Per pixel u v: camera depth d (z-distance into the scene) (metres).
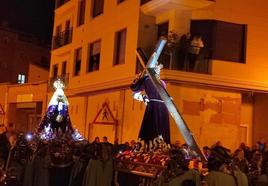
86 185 11.59
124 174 11.34
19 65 51.56
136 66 23.14
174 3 21.22
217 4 22.12
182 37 21.00
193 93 21.09
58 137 15.42
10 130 16.47
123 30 25.39
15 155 13.70
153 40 23.22
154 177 9.53
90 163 11.66
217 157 8.52
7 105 42.19
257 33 22.62
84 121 29.28
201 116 21.14
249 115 22.94
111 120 25.44
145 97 10.97
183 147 10.25
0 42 50.12
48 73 40.84
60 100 17.33
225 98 21.69
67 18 34.81
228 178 8.38
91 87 27.53
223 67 21.83
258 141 20.64
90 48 29.64
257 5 22.73
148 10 22.72
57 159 12.91
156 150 10.15
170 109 9.88
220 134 21.39
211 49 21.95
